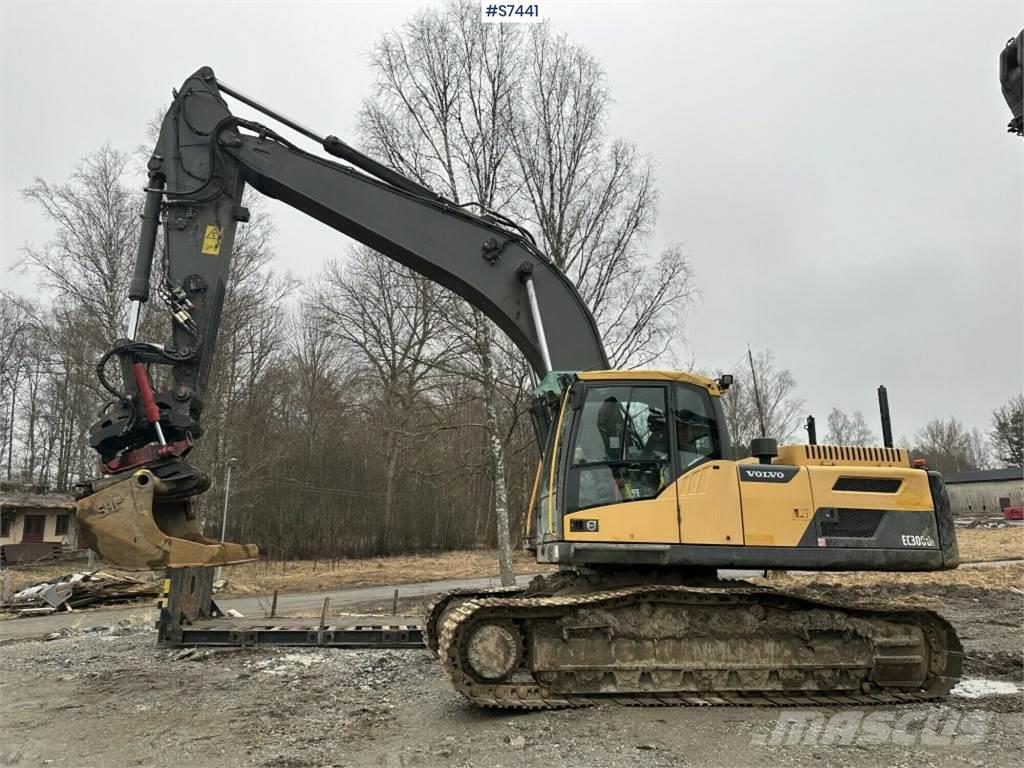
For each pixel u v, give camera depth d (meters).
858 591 16.05
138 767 5.00
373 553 37.34
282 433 36.56
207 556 6.28
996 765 4.98
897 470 7.24
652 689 6.62
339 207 8.03
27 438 40.62
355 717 6.23
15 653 9.97
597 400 7.02
